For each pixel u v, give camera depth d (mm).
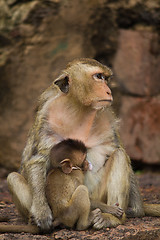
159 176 20656
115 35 23125
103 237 8953
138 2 23344
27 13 22531
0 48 22500
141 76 22766
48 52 22406
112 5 23047
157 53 23203
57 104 10289
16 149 21688
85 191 9445
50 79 11664
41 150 10008
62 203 9547
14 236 9156
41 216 9586
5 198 14219
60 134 10289
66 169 9734
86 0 22641
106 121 10648
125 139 21984
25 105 22016
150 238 9039
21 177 10305
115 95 22141
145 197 13758
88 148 10523
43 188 9852
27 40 22484
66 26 22609
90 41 22797
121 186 9883
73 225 9594
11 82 22203
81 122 10359
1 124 21984
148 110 22328
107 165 10219
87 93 10141
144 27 23703
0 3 22828
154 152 22125
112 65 22953
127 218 10703
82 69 10328
